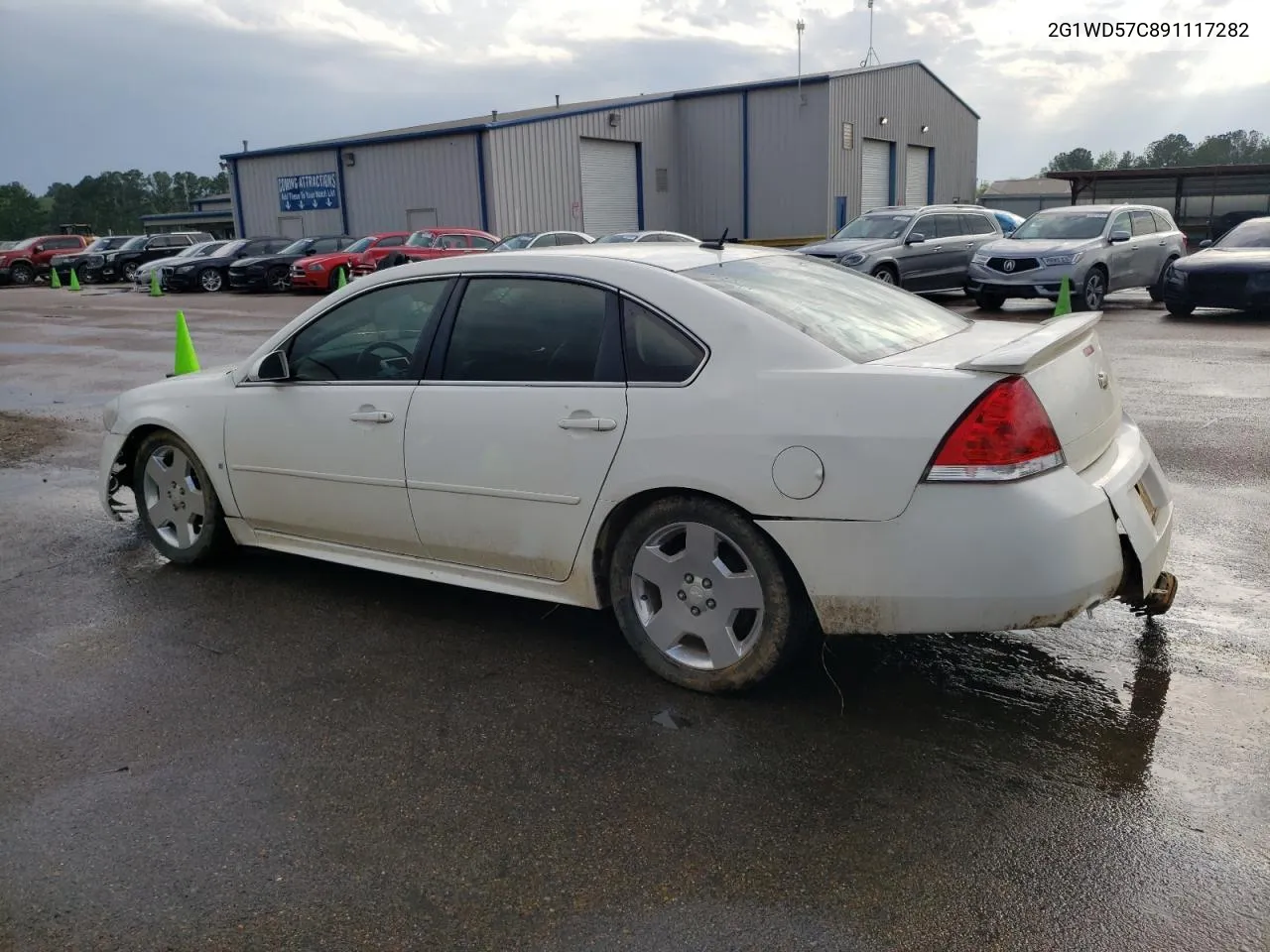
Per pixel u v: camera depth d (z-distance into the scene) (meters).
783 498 3.35
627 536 3.76
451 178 34.16
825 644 4.07
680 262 3.92
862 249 17.72
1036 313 16.53
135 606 4.79
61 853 2.90
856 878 2.70
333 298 4.57
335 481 4.47
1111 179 35.56
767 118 36.38
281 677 3.99
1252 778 3.10
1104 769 3.18
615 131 36.25
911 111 40.19
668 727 3.52
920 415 3.19
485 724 3.58
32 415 10.30
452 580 4.29
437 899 2.67
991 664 3.92
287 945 2.51
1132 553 3.44
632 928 2.53
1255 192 34.38
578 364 3.79
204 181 160.12
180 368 11.24
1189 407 8.52
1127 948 2.41
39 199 157.50
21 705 3.81
